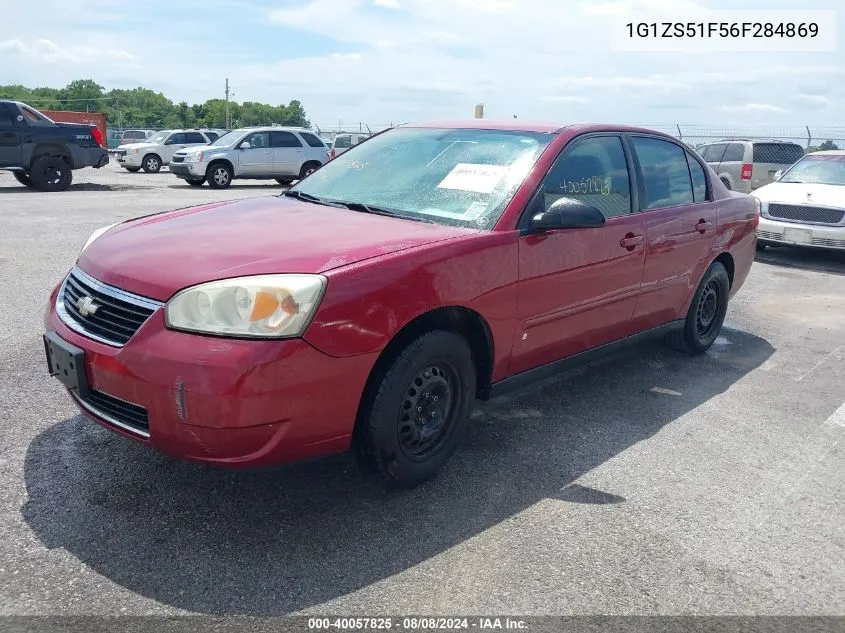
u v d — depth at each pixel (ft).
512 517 10.30
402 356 9.94
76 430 12.09
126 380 8.84
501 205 11.82
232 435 8.57
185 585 8.40
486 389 11.91
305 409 8.95
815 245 32.71
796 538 10.19
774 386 16.51
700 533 10.18
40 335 16.74
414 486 10.85
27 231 31.58
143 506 9.97
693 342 17.89
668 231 15.31
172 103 489.67
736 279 19.10
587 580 8.95
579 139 13.56
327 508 10.22
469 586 8.70
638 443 13.04
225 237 10.52
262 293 8.65
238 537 9.40
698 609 8.54
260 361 8.48
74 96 465.06
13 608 7.84
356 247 9.98
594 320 13.69
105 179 73.20
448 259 10.39
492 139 13.53
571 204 11.65
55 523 9.45
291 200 13.42
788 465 12.49
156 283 9.16
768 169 55.77
